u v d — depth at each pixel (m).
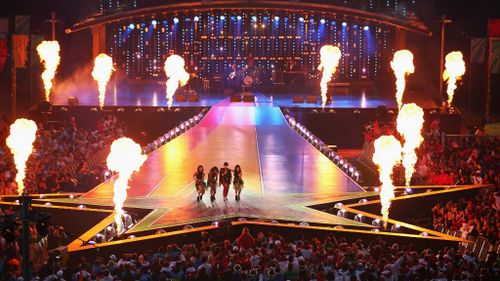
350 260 35.69
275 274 33.81
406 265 34.62
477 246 42.47
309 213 49.81
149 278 34.22
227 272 33.94
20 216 29.16
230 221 45.19
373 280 33.16
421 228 46.22
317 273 33.25
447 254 37.53
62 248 39.94
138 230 45.66
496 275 34.25
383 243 39.41
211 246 38.53
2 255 39.12
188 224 46.81
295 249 37.38
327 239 39.09
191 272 34.38
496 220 46.38
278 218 48.44
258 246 39.59
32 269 36.12
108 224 46.69
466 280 33.41
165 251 39.12
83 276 33.56
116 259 37.53
